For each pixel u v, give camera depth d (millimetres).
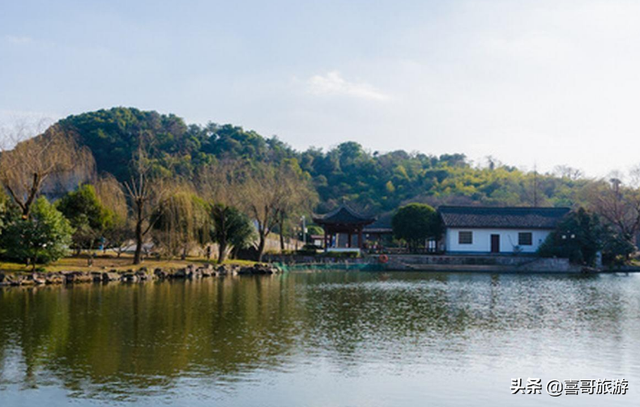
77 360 16828
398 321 24031
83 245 47656
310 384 15000
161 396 13875
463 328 22578
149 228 46281
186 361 16891
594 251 59062
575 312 27062
